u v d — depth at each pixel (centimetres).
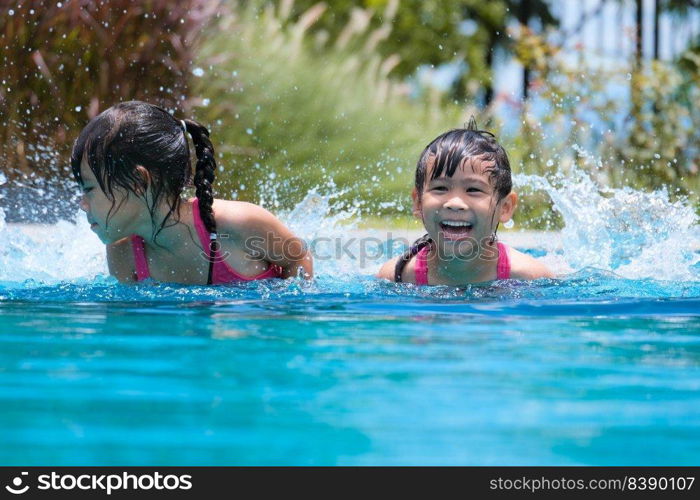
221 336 473
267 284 669
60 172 1328
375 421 322
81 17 1369
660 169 1609
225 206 683
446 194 672
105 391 358
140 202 637
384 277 735
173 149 640
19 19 1360
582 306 586
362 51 2045
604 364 412
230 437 304
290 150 1695
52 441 300
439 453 292
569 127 1655
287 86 1789
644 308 580
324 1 2392
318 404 342
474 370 397
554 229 1510
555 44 1803
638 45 1894
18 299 607
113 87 1386
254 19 1892
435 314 552
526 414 331
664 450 296
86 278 733
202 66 1552
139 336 471
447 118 2017
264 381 375
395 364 407
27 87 1357
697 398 354
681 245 841
